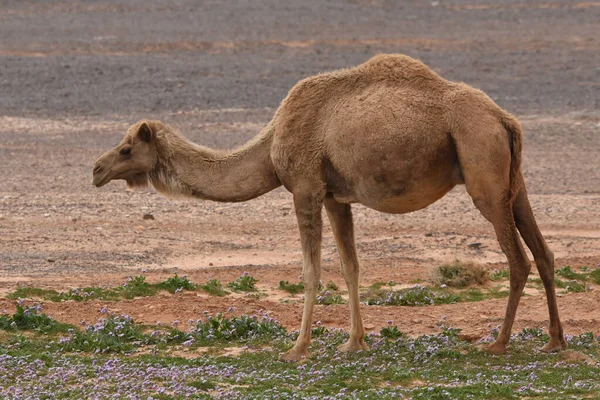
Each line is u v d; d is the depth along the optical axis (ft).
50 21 416.05
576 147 231.91
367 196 89.76
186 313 105.91
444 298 115.65
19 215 164.86
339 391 79.71
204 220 164.96
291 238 153.79
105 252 140.46
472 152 86.07
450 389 78.43
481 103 87.25
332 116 90.07
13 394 77.92
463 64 336.70
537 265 91.09
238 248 146.72
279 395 77.30
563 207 176.14
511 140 87.61
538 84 308.40
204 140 233.96
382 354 91.45
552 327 91.61
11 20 416.67
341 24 412.36
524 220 90.38
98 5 456.45
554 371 84.69
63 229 154.81
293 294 117.70
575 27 413.39
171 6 456.45
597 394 77.61
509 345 93.91
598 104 281.33
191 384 80.89
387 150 87.30
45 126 253.65
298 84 92.58
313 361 89.61
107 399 76.89
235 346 95.81
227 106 278.05
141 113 269.44
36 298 110.32
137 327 99.96
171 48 363.35
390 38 383.86
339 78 91.40
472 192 86.79
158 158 96.43
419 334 99.76
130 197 182.60
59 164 213.05
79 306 107.14
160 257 139.03
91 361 89.10
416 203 90.07
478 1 479.41
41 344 94.12
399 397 76.95
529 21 427.33
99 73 320.50
